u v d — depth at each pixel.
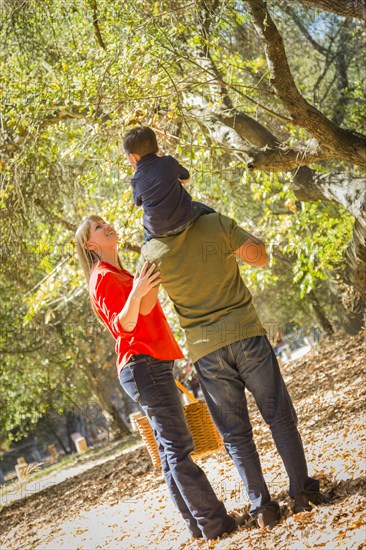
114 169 9.45
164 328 4.71
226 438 4.33
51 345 22.11
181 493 4.45
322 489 4.51
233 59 10.09
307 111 6.54
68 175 12.50
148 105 7.68
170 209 4.22
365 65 14.94
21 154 9.95
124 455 13.59
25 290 14.37
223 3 7.88
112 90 7.71
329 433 6.77
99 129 8.01
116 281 4.61
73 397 27.19
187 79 8.26
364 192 8.73
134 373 4.50
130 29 7.50
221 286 4.29
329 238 12.48
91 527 7.13
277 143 9.80
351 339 16.05
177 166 4.34
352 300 16.12
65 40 10.92
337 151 6.95
